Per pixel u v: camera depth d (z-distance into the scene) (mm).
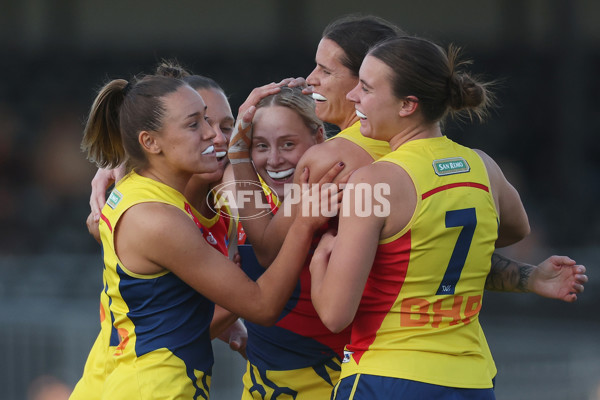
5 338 25125
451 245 8875
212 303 10305
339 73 9852
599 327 29141
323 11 54219
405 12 54344
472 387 9000
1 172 52031
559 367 23422
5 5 54875
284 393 10875
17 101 54156
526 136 51750
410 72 8820
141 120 9742
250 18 56031
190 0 56219
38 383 24734
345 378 9211
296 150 10602
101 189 11812
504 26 53094
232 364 22031
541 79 51938
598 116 50875
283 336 10789
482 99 9227
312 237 9531
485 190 9195
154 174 9969
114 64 55469
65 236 47188
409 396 8758
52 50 54469
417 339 8914
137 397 9508
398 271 8812
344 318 8602
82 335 24750
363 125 9195
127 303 9781
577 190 44469
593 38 52188
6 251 46719
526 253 34094
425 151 8969
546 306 31141
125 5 56031
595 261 33469
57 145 52844
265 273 9609
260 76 54312
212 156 9945
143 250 9477
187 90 9812
